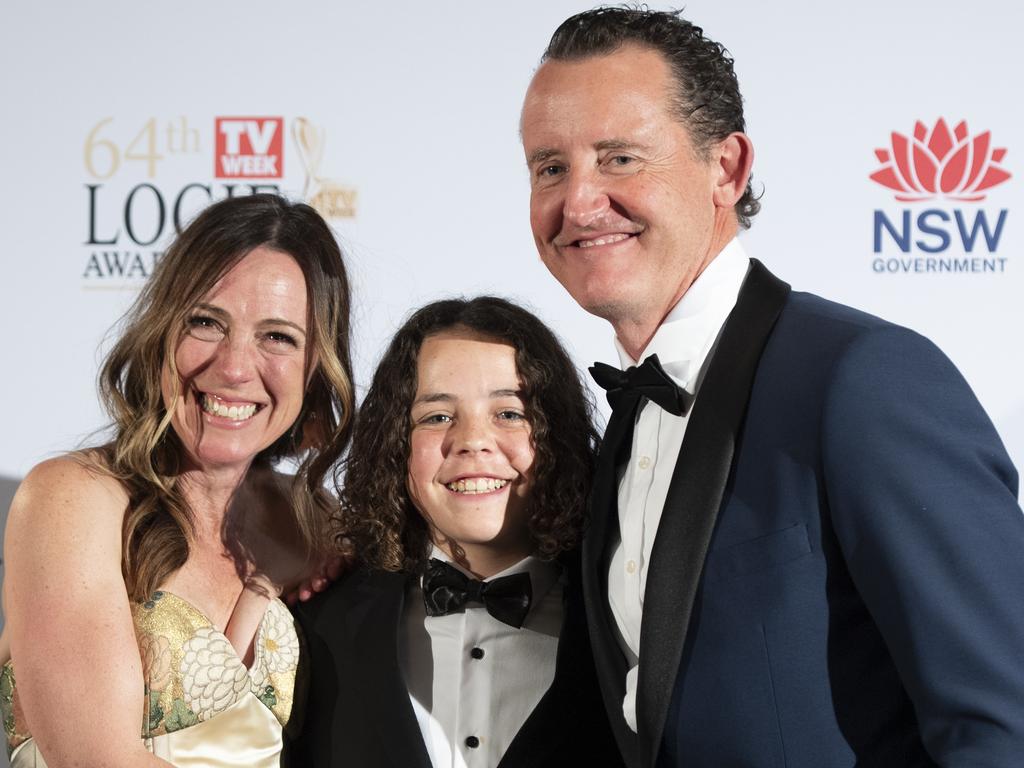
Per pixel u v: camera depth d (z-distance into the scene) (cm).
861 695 124
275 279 169
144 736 163
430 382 171
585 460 174
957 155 261
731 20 267
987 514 116
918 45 262
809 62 265
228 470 175
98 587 158
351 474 178
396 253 278
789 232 265
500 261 276
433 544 178
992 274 260
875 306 263
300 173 280
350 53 280
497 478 170
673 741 132
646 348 152
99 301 284
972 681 111
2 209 287
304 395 180
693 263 146
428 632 174
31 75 287
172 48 284
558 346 178
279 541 187
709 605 130
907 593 115
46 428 284
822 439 124
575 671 167
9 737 170
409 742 163
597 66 146
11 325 286
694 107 146
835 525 122
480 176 277
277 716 173
